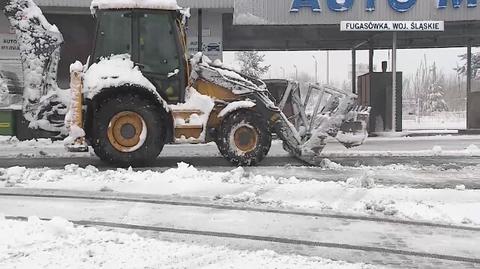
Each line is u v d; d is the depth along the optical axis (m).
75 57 16.23
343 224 5.60
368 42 21.91
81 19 16.22
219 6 15.66
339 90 9.62
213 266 4.21
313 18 16.08
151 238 5.01
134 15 9.26
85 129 9.20
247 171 8.80
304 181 7.75
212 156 11.30
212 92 9.44
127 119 9.09
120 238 4.90
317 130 9.52
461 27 19.22
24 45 9.96
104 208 6.15
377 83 19.72
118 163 9.06
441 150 12.26
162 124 9.23
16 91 13.64
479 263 4.47
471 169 9.31
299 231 5.34
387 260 4.51
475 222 5.70
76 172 8.27
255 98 9.43
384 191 7.07
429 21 16.20
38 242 4.71
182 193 6.96
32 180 7.71
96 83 8.86
